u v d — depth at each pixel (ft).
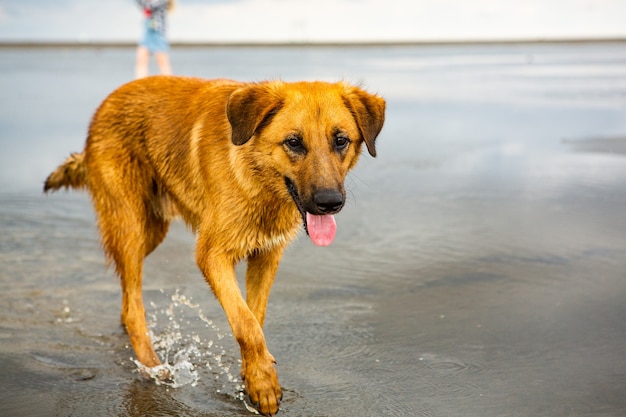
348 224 24.62
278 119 13.56
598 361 14.08
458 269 19.77
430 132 46.88
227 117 13.82
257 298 15.15
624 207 25.53
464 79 98.32
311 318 16.85
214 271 13.96
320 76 90.74
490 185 29.94
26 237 23.07
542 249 21.09
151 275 20.01
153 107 16.12
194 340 16.11
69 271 20.04
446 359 14.51
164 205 16.71
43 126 49.01
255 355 12.80
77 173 17.62
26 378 13.75
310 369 14.30
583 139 41.96
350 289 18.62
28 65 158.30
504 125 49.39
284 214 14.40
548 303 17.15
